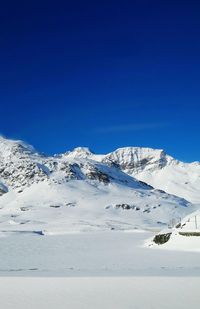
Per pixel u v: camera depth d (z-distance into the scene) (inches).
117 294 1013.2
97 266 1835.6
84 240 4156.0
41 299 975.6
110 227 7672.2
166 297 983.6
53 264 1985.7
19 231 5492.1
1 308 914.7
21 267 1823.3
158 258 2305.6
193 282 1129.4
